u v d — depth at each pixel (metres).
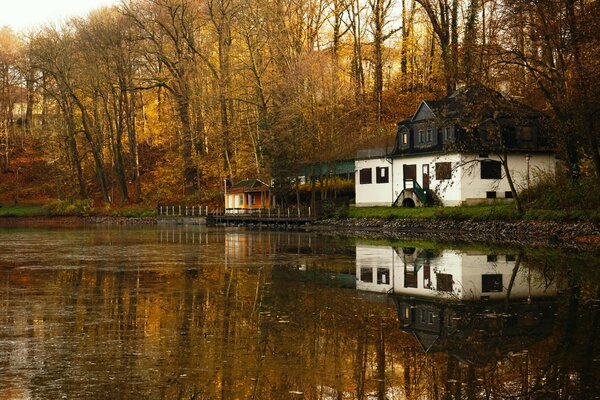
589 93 38.81
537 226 43.47
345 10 83.50
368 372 13.07
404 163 62.16
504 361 13.84
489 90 46.03
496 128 52.19
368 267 30.00
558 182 47.62
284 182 70.19
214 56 92.06
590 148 42.09
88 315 18.98
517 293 22.34
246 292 23.14
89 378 12.64
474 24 60.84
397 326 17.33
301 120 69.75
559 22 39.56
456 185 55.88
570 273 26.69
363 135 74.56
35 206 103.31
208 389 12.02
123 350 14.76
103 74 90.25
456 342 15.52
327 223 64.50
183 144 91.12
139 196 96.88
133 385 12.20
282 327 17.20
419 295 22.31
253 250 40.06
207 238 52.72
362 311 19.47
